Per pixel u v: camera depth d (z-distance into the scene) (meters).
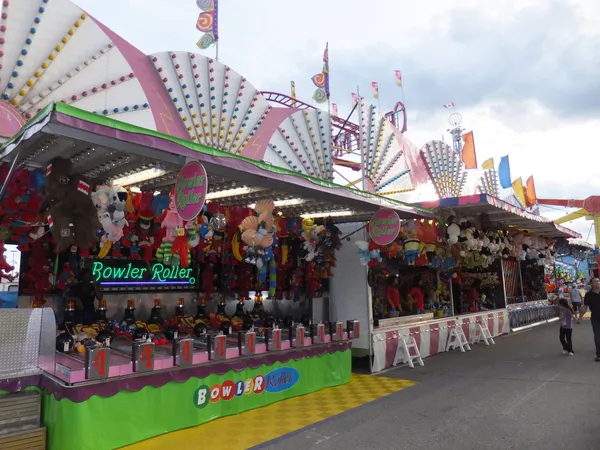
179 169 4.33
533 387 6.39
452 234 9.17
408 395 6.05
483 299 13.12
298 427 4.75
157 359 4.44
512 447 4.14
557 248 19.14
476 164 14.22
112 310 5.95
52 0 5.09
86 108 5.37
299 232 6.86
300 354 6.07
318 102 9.61
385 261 8.95
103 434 3.91
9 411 3.80
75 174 4.00
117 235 4.49
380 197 6.48
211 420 4.88
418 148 11.71
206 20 7.57
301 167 8.73
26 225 4.59
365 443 4.31
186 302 6.84
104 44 5.62
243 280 7.31
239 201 6.14
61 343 4.56
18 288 5.19
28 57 4.91
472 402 5.67
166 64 6.52
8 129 4.69
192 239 5.03
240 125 7.54
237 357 5.19
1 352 4.03
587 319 17.56
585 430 4.54
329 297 7.91
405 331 8.34
